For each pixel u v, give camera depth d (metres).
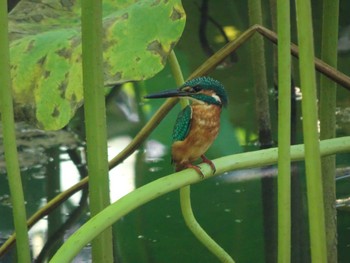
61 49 5.38
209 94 4.98
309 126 4.13
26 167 9.48
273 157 4.51
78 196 8.97
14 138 4.53
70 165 9.58
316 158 4.15
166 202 8.86
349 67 11.47
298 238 8.16
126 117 10.67
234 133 10.19
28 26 5.95
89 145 4.50
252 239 7.93
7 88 4.46
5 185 9.15
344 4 12.59
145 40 5.12
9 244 6.81
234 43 6.35
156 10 5.20
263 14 12.88
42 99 5.20
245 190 8.91
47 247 8.01
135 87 11.31
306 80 4.10
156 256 7.71
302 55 4.08
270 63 11.99
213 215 8.41
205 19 12.94
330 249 6.86
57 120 5.10
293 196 8.84
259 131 9.98
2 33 4.41
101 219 4.08
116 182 9.05
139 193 4.18
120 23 5.19
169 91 5.10
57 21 6.03
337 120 10.16
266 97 9.99
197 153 5.00
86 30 4.39
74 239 4.04
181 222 8.39
